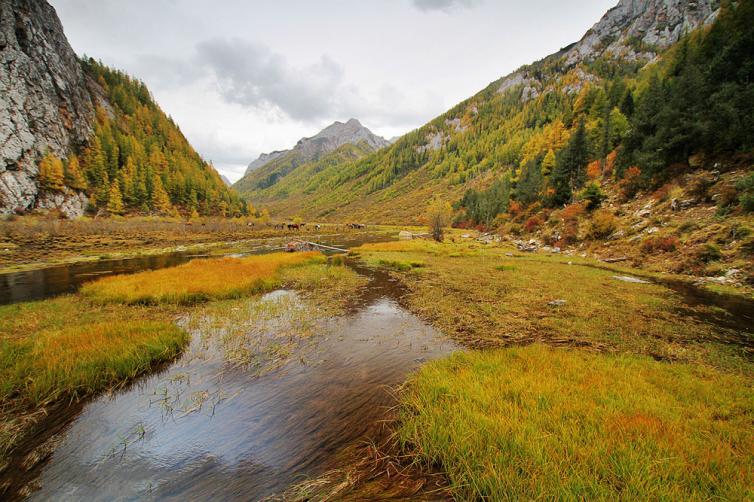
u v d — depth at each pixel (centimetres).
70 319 1251
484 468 421
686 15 18200
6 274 2469
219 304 1506
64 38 11319
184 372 813
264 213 13300
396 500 400
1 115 7519
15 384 705
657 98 4350
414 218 13112
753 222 2142
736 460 423
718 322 1187
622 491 364
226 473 464
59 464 488
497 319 1239
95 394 703
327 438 541
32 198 7319
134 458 500
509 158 14862
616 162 4741
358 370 820
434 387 665
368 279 2155
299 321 1245
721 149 3088
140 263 3109
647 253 2608
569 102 16812
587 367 769
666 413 542
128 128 13612
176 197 11194
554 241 3941
